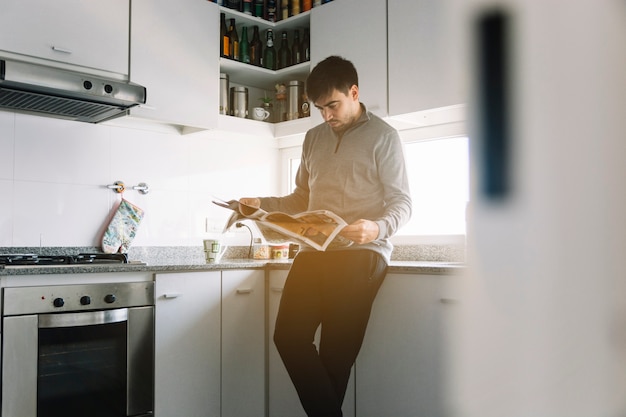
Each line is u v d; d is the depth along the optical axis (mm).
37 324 2152
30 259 2449
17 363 2105
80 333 2254
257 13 3316
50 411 2176
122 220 2875
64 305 2215
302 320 2115
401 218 2047
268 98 3473
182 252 3119
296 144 3496
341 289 2072
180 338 2539
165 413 2482
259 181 3508
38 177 2658
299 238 1914
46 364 2172
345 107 2154
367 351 2418
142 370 2420
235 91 3258
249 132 3223
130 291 2389
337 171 2221
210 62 2973
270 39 3354
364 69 2807
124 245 2873
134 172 2959
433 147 2998
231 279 2730
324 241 1871
